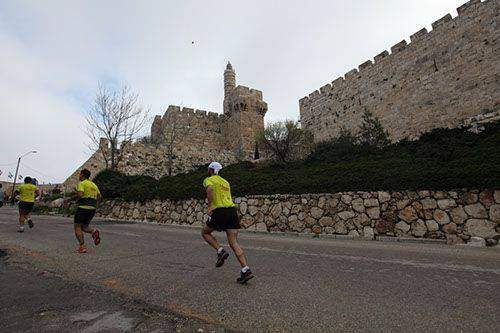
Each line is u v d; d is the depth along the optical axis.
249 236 11.71
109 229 12.99
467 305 3.75
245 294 4.11
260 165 21.92
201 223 15.48
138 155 30.91
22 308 3.57
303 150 25.62
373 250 7.96
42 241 8.50
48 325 3.12
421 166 11.74
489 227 9.20
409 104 25.94
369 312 3.51
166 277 4.91
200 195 16.14
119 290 4.23
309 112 36.44
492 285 4.61
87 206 7.02
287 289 4.35
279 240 10.29
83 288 4.32
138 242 8.87
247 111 47.34
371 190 11.63
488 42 21.33
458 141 13.86
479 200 9.57
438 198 10.27
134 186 21.02
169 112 48.47
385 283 4.70
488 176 9.48
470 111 21.83
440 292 4.26
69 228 12.23
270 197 14.07
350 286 4.52
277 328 3.10
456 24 23.27
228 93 51.34
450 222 9.86
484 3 21.73
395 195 11.05
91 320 3.26
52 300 3.84
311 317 3.36
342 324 3.19
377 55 29.30
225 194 4.97
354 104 31.06
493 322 3.23
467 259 6.70
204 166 23.28
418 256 7.05
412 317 3.37
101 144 28.61
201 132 49.22
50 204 26.80
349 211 11.80
